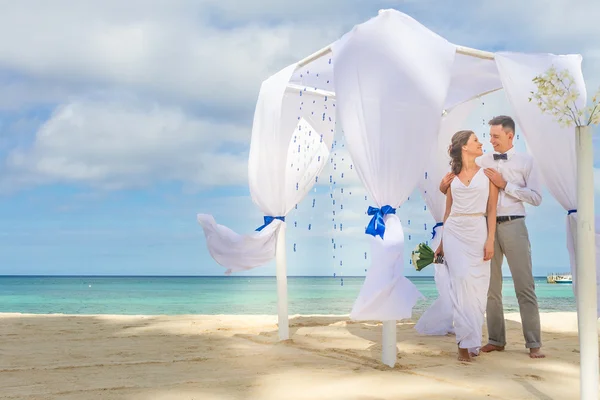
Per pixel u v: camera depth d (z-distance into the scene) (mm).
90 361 4938
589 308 2982
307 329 6863
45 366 4699
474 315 4512
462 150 4492
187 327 7340
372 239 4293
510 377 4066
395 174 4355
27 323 7863
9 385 4012
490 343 5156
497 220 4910
